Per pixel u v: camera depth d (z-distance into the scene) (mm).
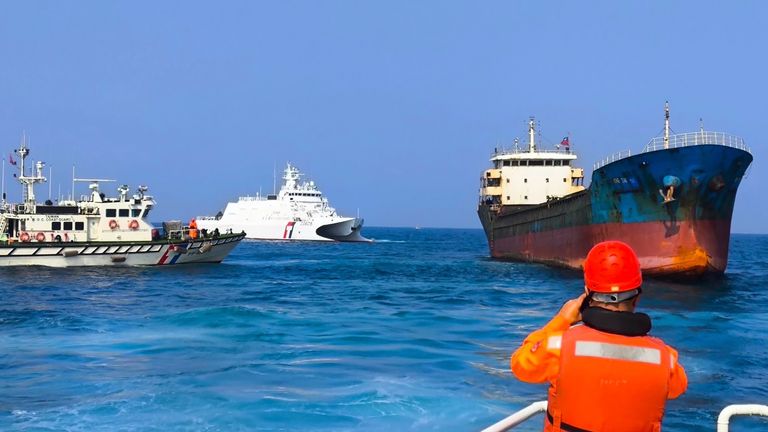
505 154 68062
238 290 39219
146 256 51406
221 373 16609
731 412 4586
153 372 16766
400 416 13148
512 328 24562
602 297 3670
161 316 26969
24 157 50188
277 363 17828
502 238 67625
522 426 12484
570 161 67562
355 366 17469
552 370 3613
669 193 35969
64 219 49531
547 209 53219
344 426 12500
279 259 74438
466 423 12812
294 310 29203
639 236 38719
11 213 49406
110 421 12773
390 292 38344
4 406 13781
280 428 12375
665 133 40312
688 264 36875
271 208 120438
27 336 22344
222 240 55062
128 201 51281
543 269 53500
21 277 44344
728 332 23547
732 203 38531
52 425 12562
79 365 17688
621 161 38188
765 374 17078
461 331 23781
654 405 3465
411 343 21062
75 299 33656
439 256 84312
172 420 12805
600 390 3457
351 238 128875
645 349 3471
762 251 113562
